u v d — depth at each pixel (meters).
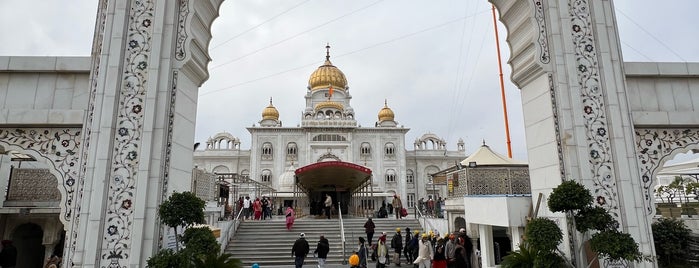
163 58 7.18
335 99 62.97
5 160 13.49
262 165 53.47
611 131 7.50
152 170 6.71
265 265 16.58
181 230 7.57
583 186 6.67
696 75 8.15
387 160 54.94
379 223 21.69
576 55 7.82
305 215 31.42
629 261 6.93
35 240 15.07
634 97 8.04
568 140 7.38
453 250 12.19
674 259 11.24
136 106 6.92
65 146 7.00
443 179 21.70
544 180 8.01
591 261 6.83
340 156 53.97
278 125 60.03
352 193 35.12
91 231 6.30
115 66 7.00
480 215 13.46
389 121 60.94
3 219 13.31
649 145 7.80
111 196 6.55
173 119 7.09
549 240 6.57
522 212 11.13
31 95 7.21
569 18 8.00
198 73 8.06
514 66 9.05
